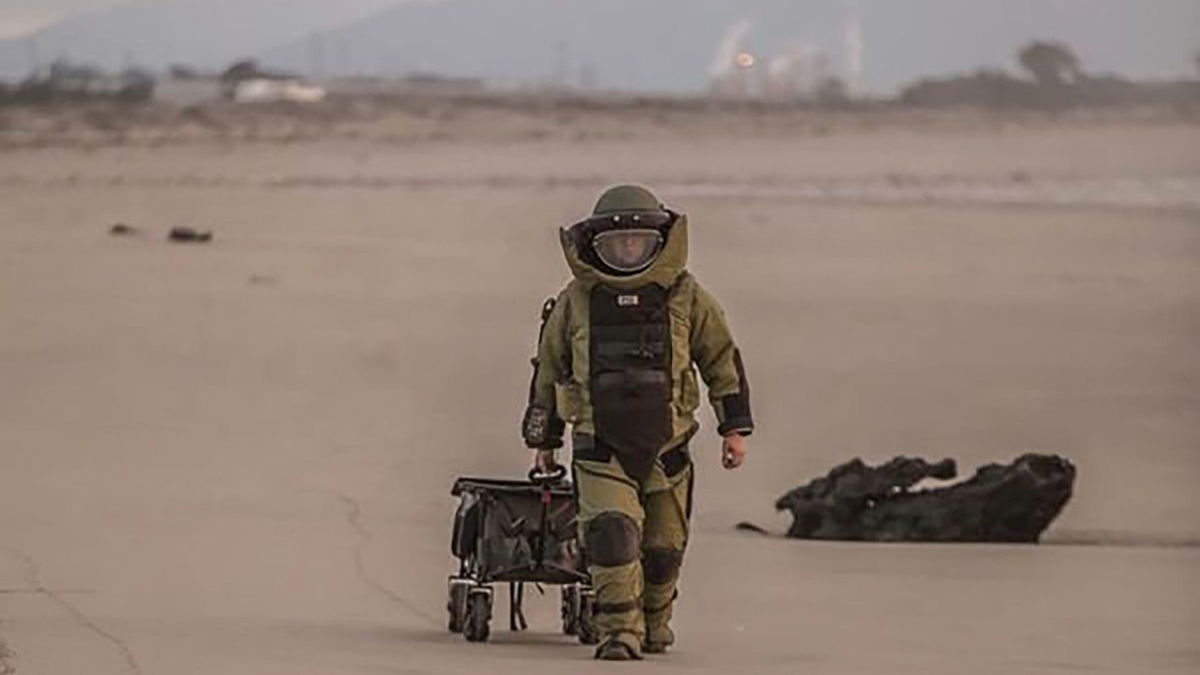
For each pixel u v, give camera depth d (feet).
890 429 250.57
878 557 144.97
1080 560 144.66
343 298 388.37
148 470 196.75
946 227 582.76
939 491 157.17
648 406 93.66
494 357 312.29
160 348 313.73
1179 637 106.73
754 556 144.66
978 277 455.63
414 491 184.85
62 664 88.99
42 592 117.19
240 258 464.24
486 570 99.09
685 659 94.43
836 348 328.08
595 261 94.58
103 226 557.33
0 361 298.15
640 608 94.48
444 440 229.25
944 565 140.26
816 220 597.52
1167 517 176.55
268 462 205.26
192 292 395.34
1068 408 270.67
